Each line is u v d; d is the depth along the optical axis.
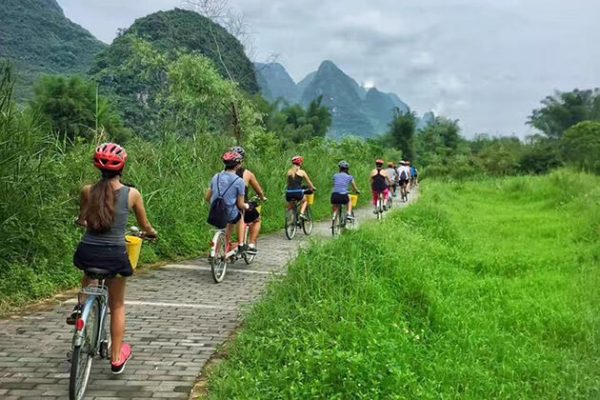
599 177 28.55
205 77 19.02
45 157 8.35
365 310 6.08
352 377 4.52
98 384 4.69
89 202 4.47
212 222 8.77
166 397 4.52
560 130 103.75
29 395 4.42
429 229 13.21
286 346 5.14
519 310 7.40
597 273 9.43
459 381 5.04
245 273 9.45
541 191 25.25
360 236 8.60
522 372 5.48
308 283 6.86
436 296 7.21
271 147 21.02
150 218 10.37
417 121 89.56
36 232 7.60
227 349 5.54
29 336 5.74
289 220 13.84
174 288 8.14
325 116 104.44
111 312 4.79
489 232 15.02
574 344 6.39
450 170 53.69
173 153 12.89
